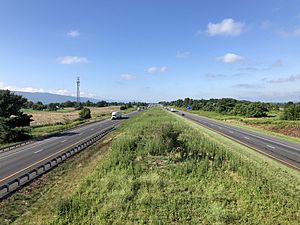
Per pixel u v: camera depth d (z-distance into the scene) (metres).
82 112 83.62
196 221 9.96
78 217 10.26
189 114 106.75
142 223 9.86
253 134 39.19
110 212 10.77
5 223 10.09
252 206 11.14
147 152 22.41
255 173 15.25
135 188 13.42
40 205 11.95
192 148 22.27
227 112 103.69
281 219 10.05
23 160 22.19
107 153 24.61
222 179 14.80
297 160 20.27
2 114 39.28
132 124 52.38
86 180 15.09
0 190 13.19
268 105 117.12
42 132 45.94
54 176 16.73
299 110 63.12
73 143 31.86
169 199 11.99
